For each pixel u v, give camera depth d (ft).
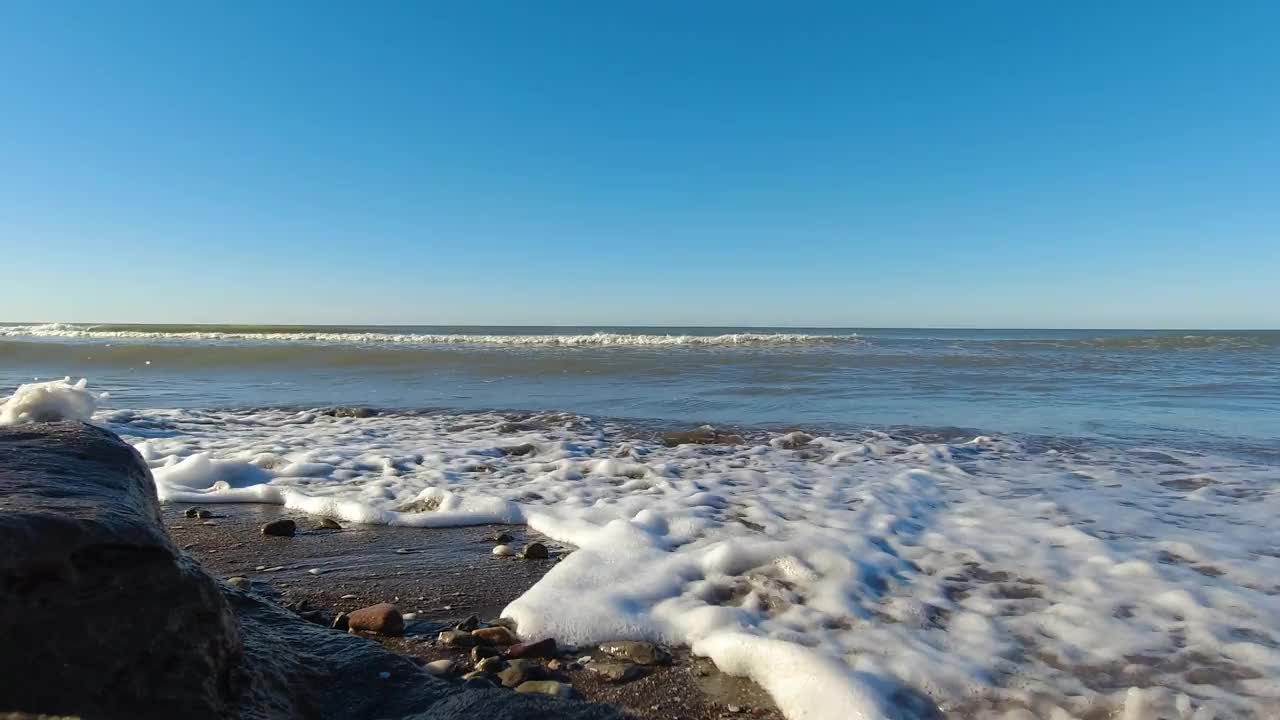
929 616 10.31
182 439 24.90
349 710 7.16
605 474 20.51
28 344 66.39
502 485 19.01
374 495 17.83
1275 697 8.05
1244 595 10.94
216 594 6.50
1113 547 13.41
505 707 7.12
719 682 8.73
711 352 68.49
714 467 21.52
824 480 19.54
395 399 37.65
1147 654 9.11
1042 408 34.01
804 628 9.90
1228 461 22.18
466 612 10.72
